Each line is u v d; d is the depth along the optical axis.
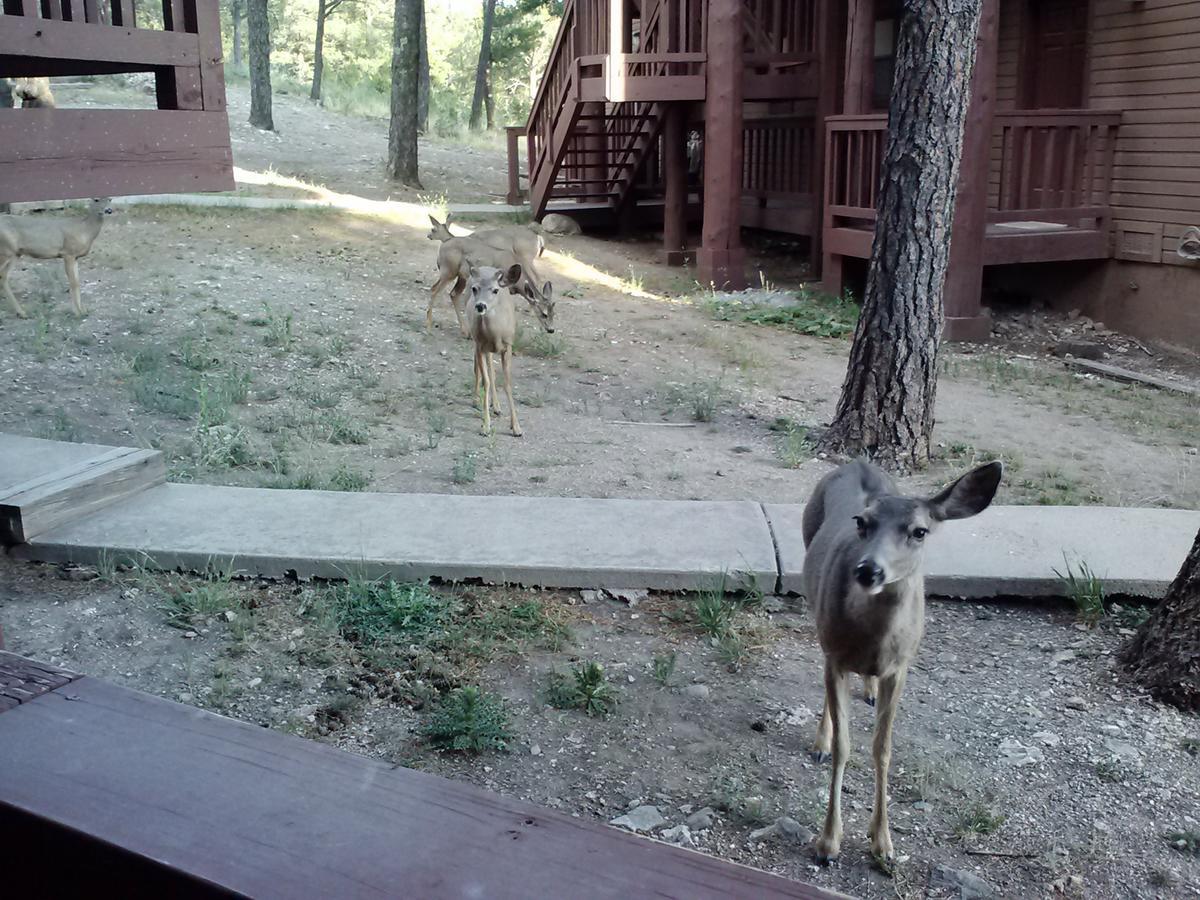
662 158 20.95
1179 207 13.67
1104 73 14.57
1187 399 11.70
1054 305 15.59
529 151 19.55
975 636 5.64
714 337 13.02
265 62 26.62
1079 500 7.78
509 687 5.02
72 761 1.56
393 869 1.33
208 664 5.05
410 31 21.25
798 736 4.73
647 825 4.05
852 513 4.13
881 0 17.70
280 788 1.50
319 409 9.36
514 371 11.14
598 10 17.27
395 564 5.89
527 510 6.77
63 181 4.46
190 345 10.49
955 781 4.38
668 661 5.27
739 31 15.24
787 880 1.34
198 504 6.70
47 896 1.51
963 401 10.91
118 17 4.68
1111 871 3.86
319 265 14.37
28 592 5.63
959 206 13.52
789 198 17.34
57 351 10.01
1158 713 4.86
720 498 7.57
